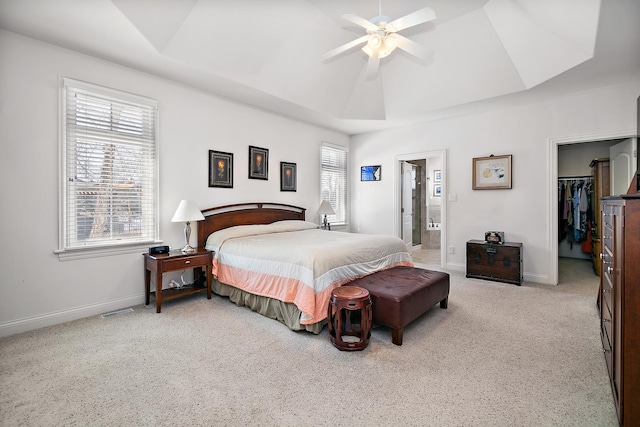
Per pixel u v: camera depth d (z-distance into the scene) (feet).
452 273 14.73
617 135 11.21
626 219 4.21
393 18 10.04
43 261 8.43
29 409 5.05
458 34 10.71
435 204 24.34
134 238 10.32
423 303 8.29
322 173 17.93
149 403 5.23
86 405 5.16
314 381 5.90
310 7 9.37
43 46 8.38
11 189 7.93
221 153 12.68
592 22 7.66
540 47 9.80
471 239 14.88
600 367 6.32
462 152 15.11
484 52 10.97
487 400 5.30
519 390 5.58
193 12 8.29
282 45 10.44
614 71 9.98
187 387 5.69
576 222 18.66
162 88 10.84
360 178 19.40
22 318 8.11
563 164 19.65
